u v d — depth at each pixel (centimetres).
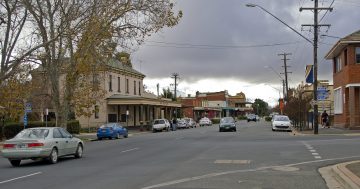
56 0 3497
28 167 1817
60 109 3812
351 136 3375
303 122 5028
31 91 4206
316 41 3819
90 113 4162
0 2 3362
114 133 4203
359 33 4100
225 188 1177
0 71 3438
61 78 4544
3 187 1270
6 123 4291
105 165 1783
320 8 3734
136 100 6166
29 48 3544
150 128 6519
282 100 10169
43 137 1906
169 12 3391
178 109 10100
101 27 3369
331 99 6869
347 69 4106
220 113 13662
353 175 1278
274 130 4888
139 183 1277
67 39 3550
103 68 3800
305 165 1664
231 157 1966
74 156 2194
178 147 2620
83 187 1227
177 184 1247
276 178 1349
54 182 1342
